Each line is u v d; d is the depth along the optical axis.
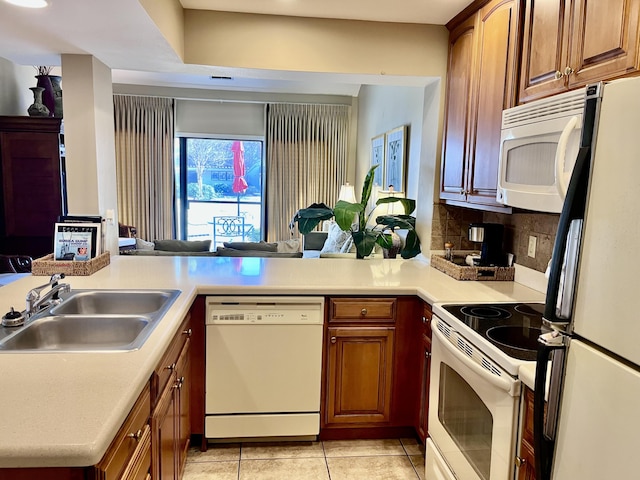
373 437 2.49
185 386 2.04
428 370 2.23
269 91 6.63
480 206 2.33
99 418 0.98
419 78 2.88
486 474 1.53
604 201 0.85
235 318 2.25
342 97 6.82
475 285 2.40
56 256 2.41
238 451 2.35
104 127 2.82
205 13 2.66
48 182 3.83
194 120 6.68
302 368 2.34
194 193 6.91
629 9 1.34
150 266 2.71
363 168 6.29
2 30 2.16
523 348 1.49
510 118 1.84
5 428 0.93
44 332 1.61
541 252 2.29
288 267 2.82
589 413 0.89
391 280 2.50
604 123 0.86
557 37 1.70
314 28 2.72
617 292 0.82
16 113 4.47
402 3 2.46
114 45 2.39
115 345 1.68
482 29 2.31
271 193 6.90
